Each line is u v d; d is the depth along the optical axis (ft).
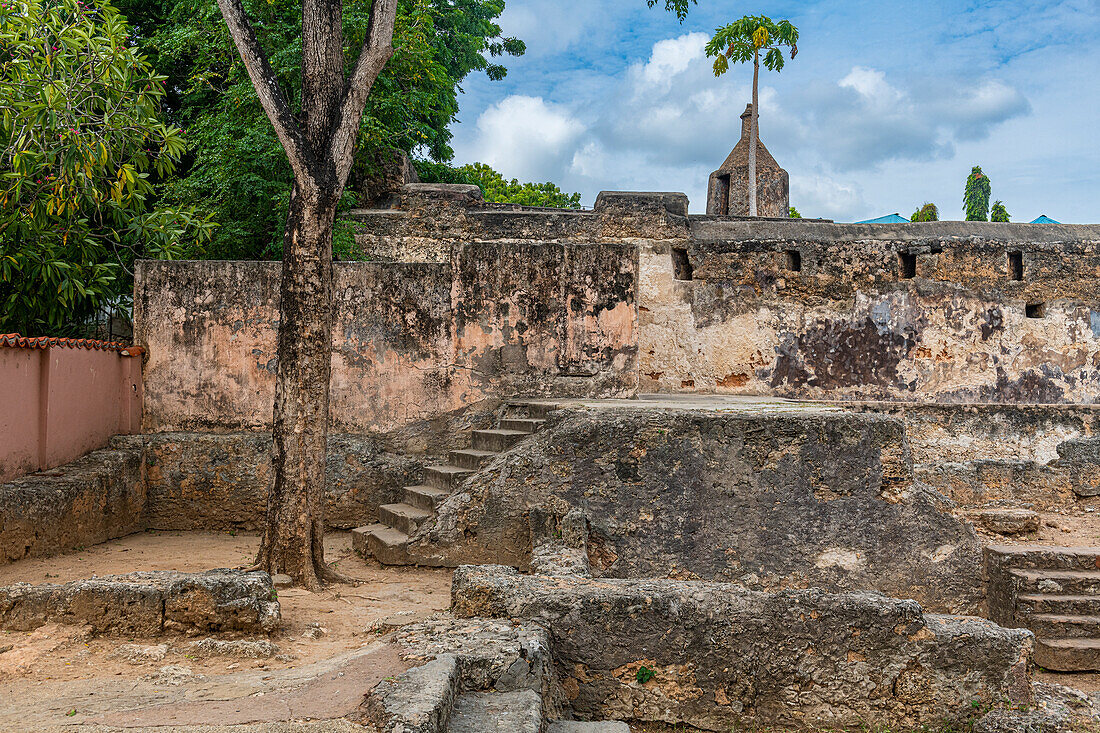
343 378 32.58
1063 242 41.29
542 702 13.91
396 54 44.47
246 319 32.81
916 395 40.42
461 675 13.76
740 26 70.59
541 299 32.60
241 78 41.60
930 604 26.07
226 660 15.20
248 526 31.91
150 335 32.89
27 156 30.17
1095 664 22.75
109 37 32.17
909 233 42.98
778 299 40.60
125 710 11.78
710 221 45.78
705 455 25.94
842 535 25.93
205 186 41.47
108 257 36.78
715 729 16.84
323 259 22.94
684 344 40.45
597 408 27.50
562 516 25.62
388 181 45.65
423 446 32.53
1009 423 36.60
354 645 16.70
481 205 46.62
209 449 31.94
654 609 17.06
